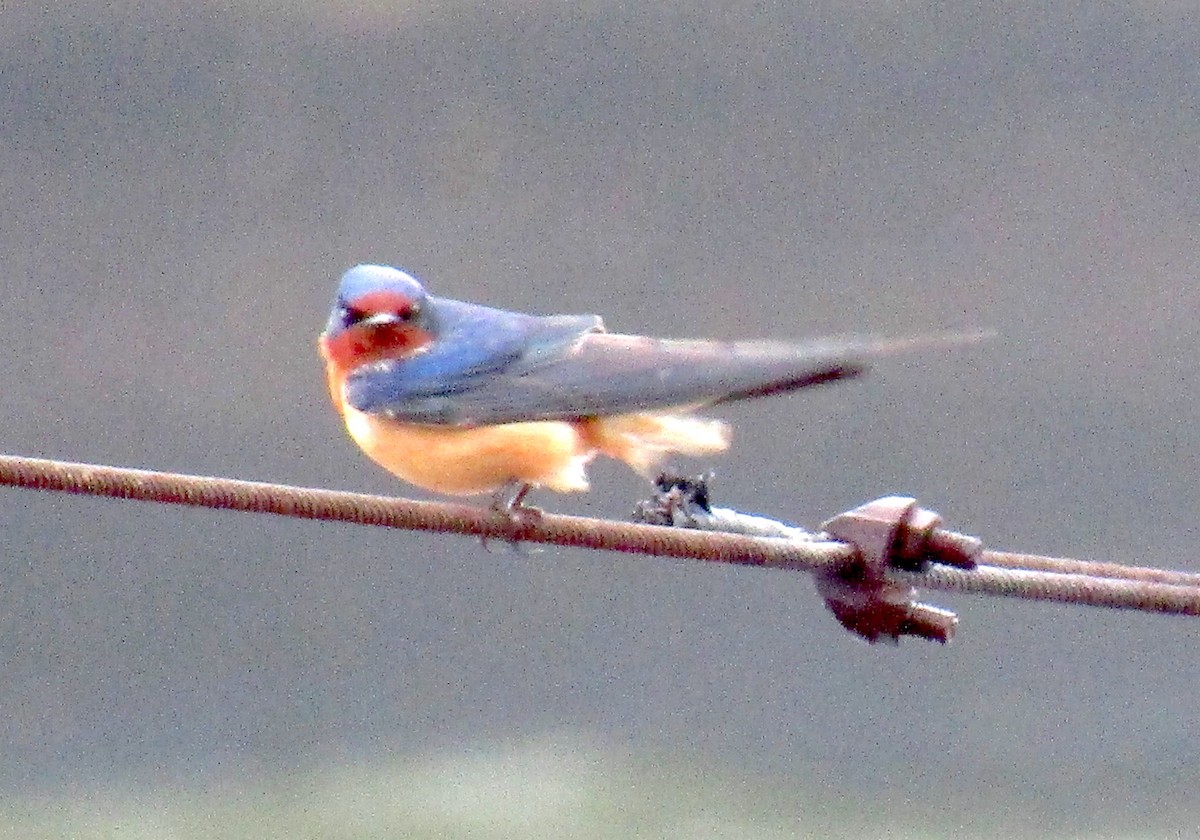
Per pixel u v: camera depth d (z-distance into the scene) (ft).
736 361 23.63
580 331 26.76
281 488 20.85
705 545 23.27
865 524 24.23
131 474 19.95
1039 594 24.35
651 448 26.32
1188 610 24.44
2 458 19.61
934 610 24.11
